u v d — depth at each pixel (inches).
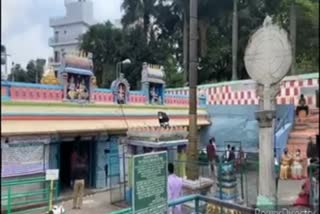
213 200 218.8
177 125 697.0
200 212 239.9
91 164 571.5
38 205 451.2
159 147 483.8
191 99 379.6
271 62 251.0
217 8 786.8
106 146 585.6
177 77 1080.8
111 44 1189.1
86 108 567.2
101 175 571.8
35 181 444.5
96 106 583.5
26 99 485.4
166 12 1100.5
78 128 533.6
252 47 260.5
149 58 1156.5
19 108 471.8
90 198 499.5
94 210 439.2
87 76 576.1
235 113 780.6
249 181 402.0
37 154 487.2
